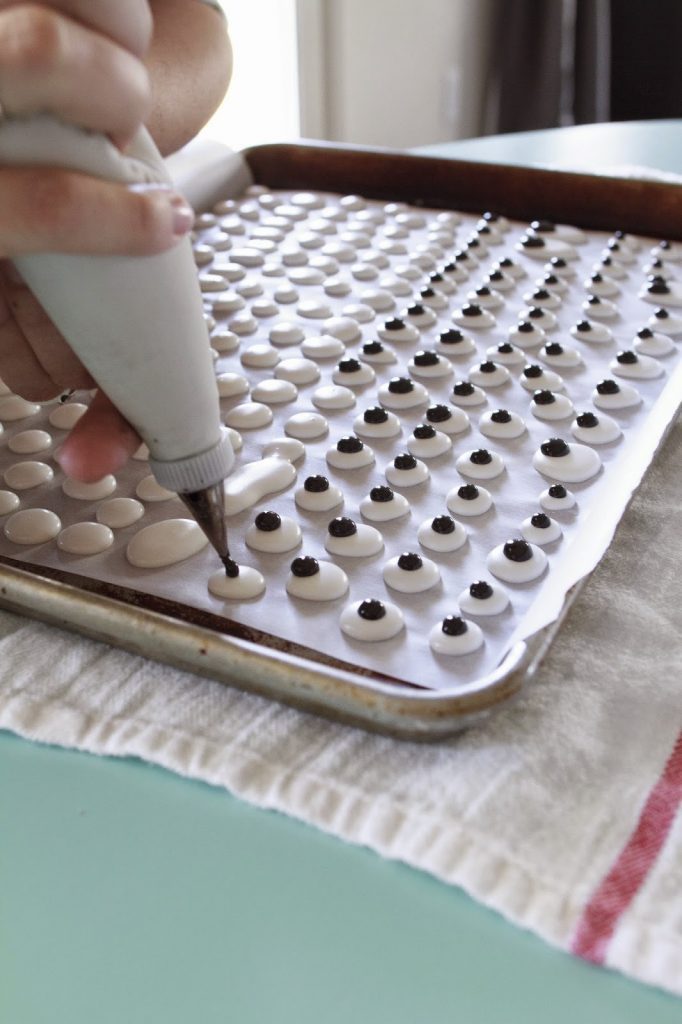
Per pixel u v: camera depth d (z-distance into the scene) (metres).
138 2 0.26
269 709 0.36
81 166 0.26
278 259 0.73
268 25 1.40
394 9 1.49
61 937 0.28
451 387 0.57
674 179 0.77
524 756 0.34
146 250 0.27
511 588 0.41
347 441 0.50
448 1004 0.27
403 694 0.33
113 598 0.41
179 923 0.29
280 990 0.27
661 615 0.41
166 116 0.60
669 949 0.27
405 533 0.45
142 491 0.47
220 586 0.41
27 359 0.37
